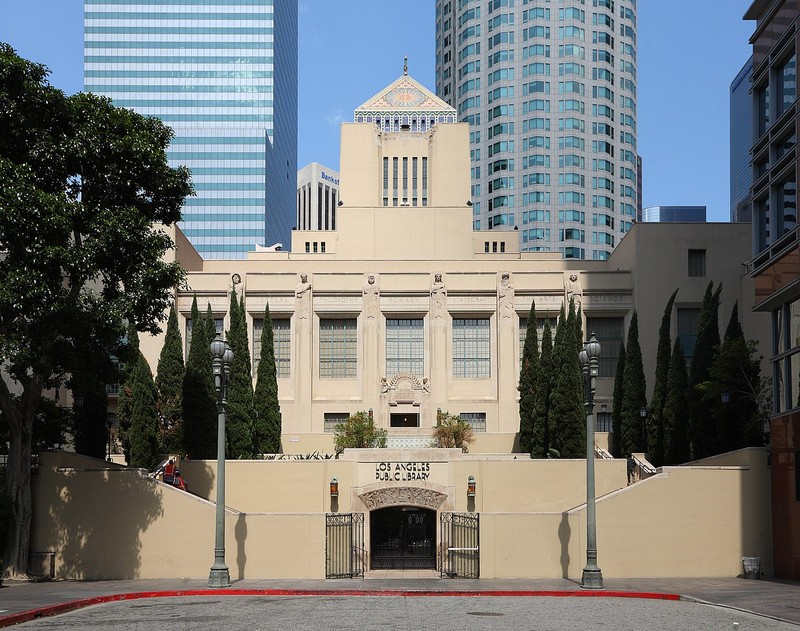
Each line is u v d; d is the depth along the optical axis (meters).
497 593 33.16
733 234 72.00
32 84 37.22
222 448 35.44
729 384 47.22
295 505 45.66
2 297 35.00
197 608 28.52
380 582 37.19
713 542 40.38
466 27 172.00
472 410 71.56
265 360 60.78
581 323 69.19
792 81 39.94
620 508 40.09
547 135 163.12
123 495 40.00
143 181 39.59
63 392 62.47
